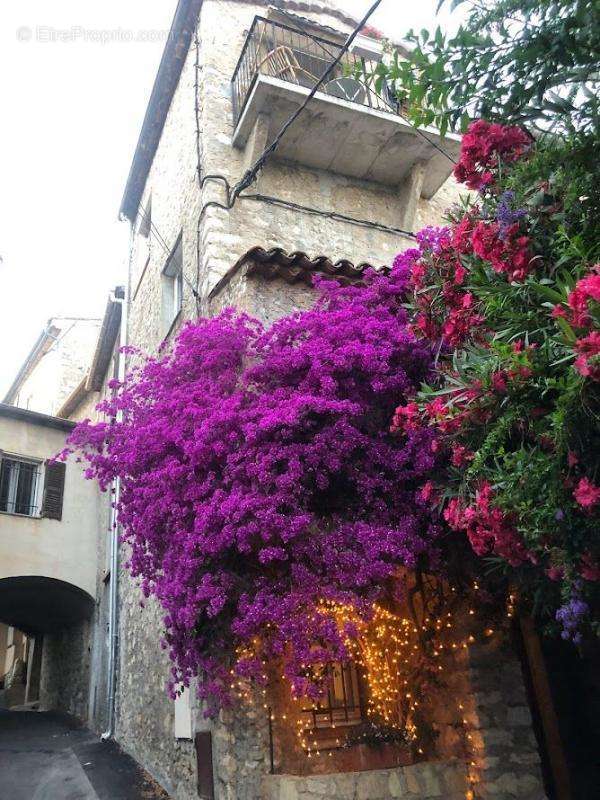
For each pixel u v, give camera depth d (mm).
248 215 7789
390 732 5230
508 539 3330
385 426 4914
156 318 9664
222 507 4250
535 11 2943
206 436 4586
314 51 9055
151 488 4918
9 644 23203
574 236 2951
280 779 4637
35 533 11703
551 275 3115
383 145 8539
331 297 5652
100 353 13102
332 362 4781
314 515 4531
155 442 5039
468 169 3568
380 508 4551
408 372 5047
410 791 4867
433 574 5133
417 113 3287
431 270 3990
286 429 4406
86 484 12664
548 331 3176
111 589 10312
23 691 19656
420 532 4707
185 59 9594
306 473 4445
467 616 5379
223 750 5055
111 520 10906
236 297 6281
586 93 3043
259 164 7121
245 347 5344
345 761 4941
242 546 4168
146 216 10812
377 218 8883
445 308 3932
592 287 2484
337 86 8852
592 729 5539
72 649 13914
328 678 4285
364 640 5430
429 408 3709
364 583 4117
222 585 4402
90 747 9445
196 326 5637
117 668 9977
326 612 4145
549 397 3133
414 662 5484
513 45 3023
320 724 5098
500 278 3377
